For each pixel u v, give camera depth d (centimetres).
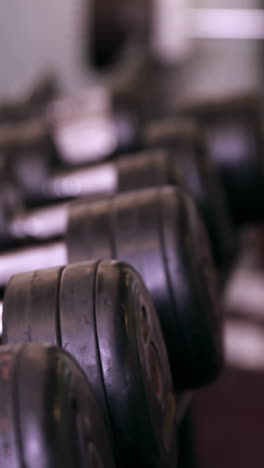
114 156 323
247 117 292
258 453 235
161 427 139
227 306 312
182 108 299
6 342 135
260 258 344
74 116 351
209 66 682
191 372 178
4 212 209
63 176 275
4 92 577
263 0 698
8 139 283
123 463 138
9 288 139
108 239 169
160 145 258
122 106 321
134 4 587
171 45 625
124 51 579
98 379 133
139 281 143
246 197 294
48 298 135
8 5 574
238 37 705
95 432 110
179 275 168
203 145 260
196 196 249
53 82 409
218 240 248
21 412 101
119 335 132
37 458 99
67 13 588
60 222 231
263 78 689
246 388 266
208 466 230
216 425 249
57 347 111
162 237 169
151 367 141
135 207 173
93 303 134
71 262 170
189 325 171
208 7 699
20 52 583
